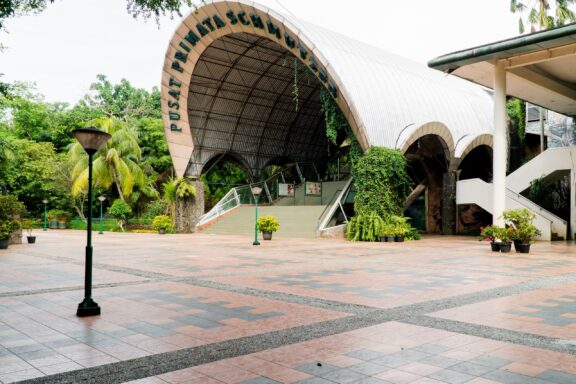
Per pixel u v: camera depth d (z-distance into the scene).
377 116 27.34
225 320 7.05
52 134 54.69
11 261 15.81
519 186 29.86
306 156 44.91
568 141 35.22
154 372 4.79
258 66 34.12
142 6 10.35
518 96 27.59
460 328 6.59
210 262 15.11
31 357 5.28
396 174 26.44
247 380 4.57
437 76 38.06
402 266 13.99
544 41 18.11
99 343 5.85
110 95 59.31
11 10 9.73
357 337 6.11
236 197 37.84
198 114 36.19
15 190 48.62
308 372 4.79
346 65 27.67
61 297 9.02
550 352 5.45
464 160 37.47
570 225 28.08
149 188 46.75
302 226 29.55
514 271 12.84
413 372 4.79
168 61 32.66
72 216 51.25
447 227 32.28
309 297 8.91
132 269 13.39
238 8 27.81
